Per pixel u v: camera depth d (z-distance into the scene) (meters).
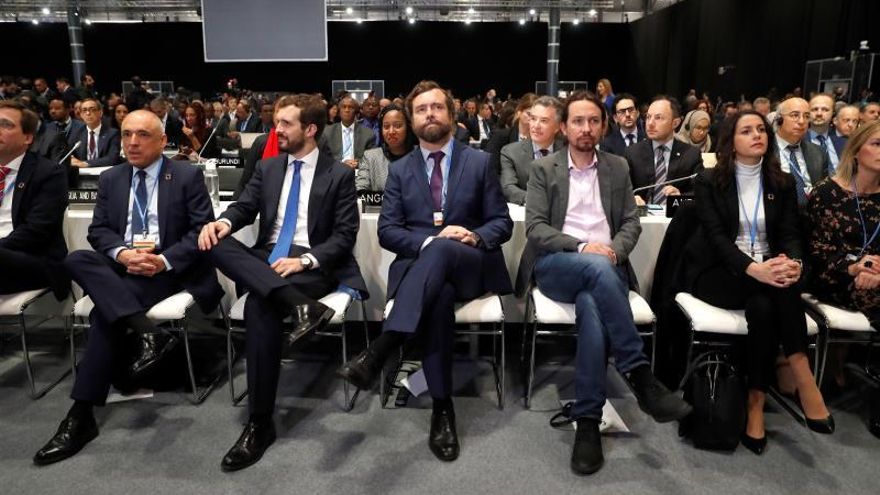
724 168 2.35
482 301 2.32
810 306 2.36
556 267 2.25
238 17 10.80
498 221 2.39
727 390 2.10
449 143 2.47
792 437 2.21
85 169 4.05
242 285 2.23
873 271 2.20
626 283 2.37
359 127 5.18
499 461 2.07
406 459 2.08
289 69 18.05
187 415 2.37
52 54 17.64
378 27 17.72
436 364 2.14
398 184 2.47
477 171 2.42
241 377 2.70
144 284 2.33
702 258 2.35
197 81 17.97
